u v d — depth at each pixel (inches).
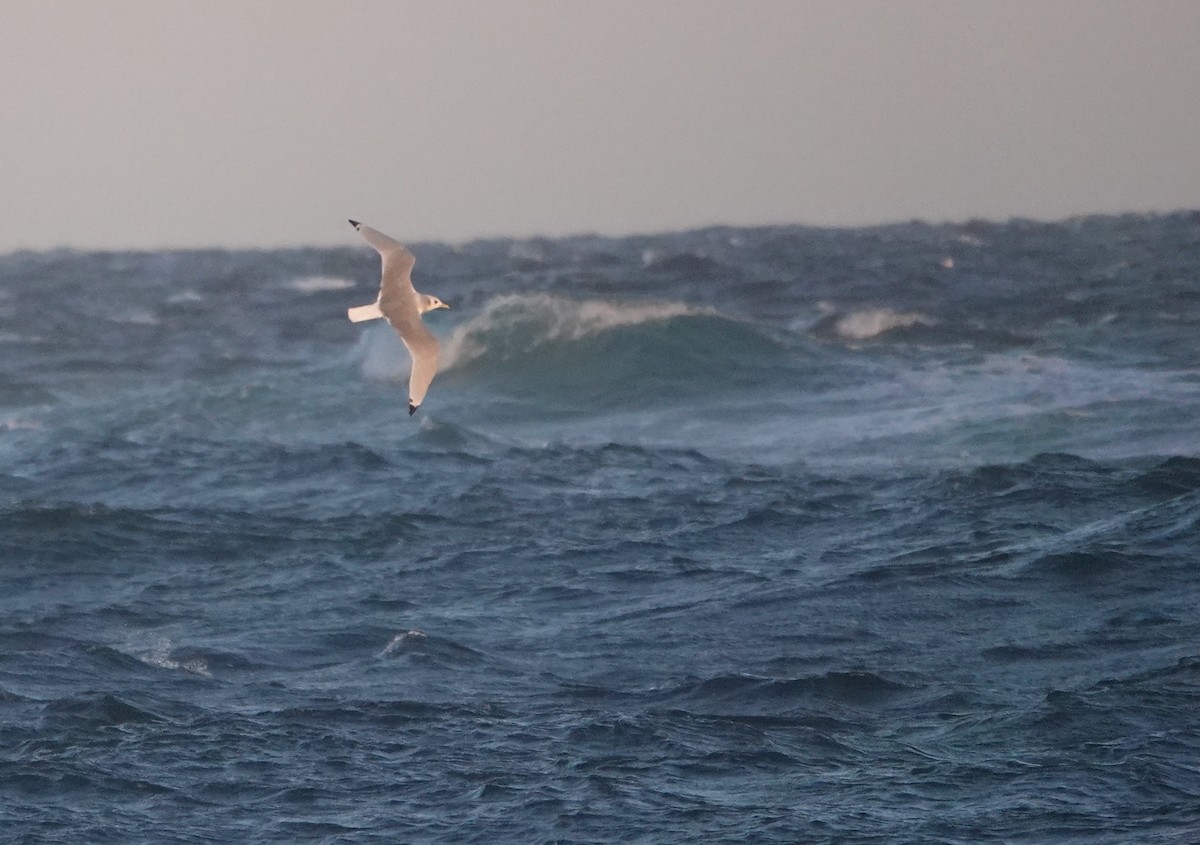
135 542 2317.9
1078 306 5812.0
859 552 2193.7
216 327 6569.9
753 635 1803.6
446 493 2684.5
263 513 2518.5
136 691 1608.0
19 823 1242.0
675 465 2962.6
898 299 6702.8
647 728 1465.3
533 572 2148.1
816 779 1342.3
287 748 1414.9
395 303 971.9
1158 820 1226.0
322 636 1827.0
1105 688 1551.4
